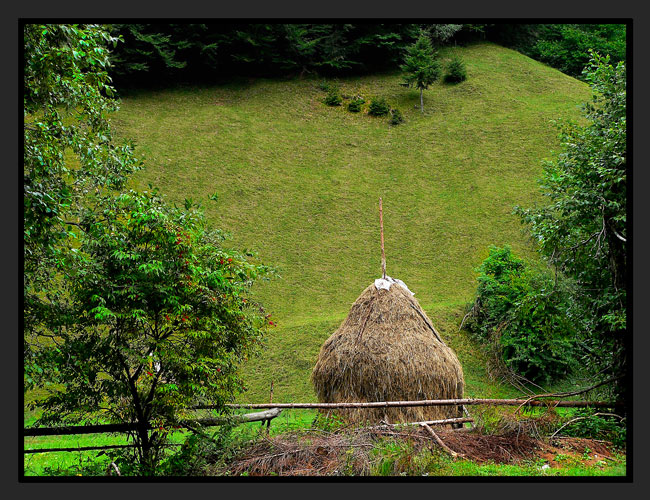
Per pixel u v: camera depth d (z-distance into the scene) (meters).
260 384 26.33
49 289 10.69
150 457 10.50
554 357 24.56
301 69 67.75
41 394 21.70
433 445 10.69
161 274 10.52
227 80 65.44
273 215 45.31
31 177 10.18
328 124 59.06
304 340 29.52
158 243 10.72
